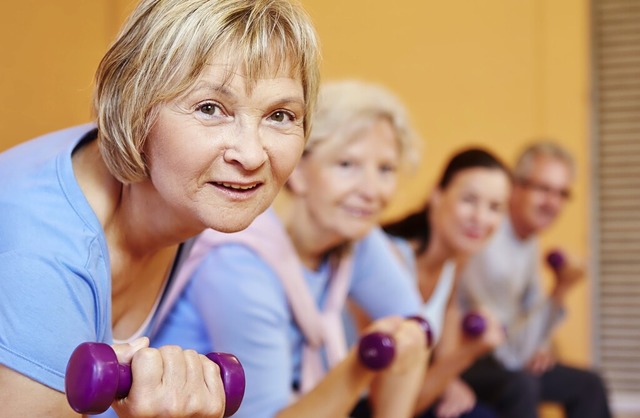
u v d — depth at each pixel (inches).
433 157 69.8
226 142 23.6
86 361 21.0
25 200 25.3
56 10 50.1
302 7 25.0
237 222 24.4
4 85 48.0
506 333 69.2
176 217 26.1
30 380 23.2
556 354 75.9
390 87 68.7
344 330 56.3
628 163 81.4
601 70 81.5
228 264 40.2
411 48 69.7
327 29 66.6
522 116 73.9
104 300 25.7
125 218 27.3
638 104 81.0
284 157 24.5
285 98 24.0
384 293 55.4
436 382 60.4
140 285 29.9
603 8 81.7
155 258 29.6
